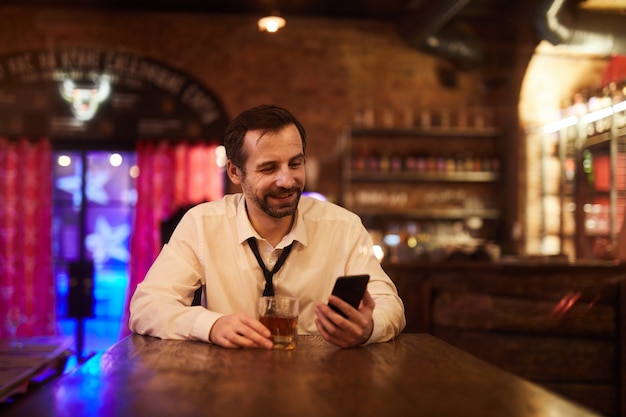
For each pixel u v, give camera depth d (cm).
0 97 715
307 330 214
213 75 748
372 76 777
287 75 763
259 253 211
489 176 785
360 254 220
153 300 198
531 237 759
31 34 726
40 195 715
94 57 730
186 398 119
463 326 419
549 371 394
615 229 619
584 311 389
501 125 793
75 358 679
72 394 122
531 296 398
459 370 143
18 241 709
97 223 727
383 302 202
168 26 745
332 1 720
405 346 177
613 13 612
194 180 731
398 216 784
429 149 794
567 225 730
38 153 718
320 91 768
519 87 763
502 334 404
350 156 773
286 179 191
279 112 195
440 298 437
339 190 766
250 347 174
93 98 726
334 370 144
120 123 726
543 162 761
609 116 636
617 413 387
